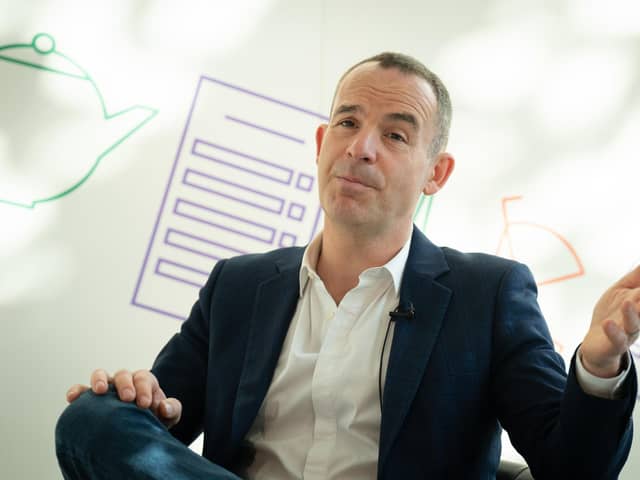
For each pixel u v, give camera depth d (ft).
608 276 6.78
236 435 4.48
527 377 4.27
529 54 7.01
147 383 4.09
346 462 4.31
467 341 4.43
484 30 7.05
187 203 7.00
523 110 6.98
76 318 6.85
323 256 4.89
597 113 6.93
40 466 6.72
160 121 7.03
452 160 5.16
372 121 4.70
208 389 4.78
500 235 6.91
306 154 7.08
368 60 4.99
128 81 7.03
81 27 7.03
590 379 3.60
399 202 4.65
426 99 4.83
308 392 4.47
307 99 7.11
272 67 7.12
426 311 4.53
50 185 6.91
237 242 6.99
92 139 6.97
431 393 4.28
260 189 7.04
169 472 3.53
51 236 6.89
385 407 4.26
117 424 3.70
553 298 6.80
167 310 6.91
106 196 6.95
